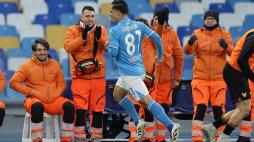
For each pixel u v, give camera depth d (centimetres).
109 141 3734
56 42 5700
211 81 3406
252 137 4119
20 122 4922
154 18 3472
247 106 3017
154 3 6212
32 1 6059
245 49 2903
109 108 3694
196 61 3431
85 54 3397
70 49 3369
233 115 3033
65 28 5731
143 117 3475
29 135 3394
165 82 3522
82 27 3388
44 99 3391
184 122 4922
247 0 6238
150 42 3381
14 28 5744
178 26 5716
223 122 3162
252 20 5947
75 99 3419
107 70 5069
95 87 3419
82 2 6028
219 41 3366
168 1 6244
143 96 3022
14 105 5372
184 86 3766
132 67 3036
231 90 3041
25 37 5666
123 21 3072
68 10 6012
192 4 6138
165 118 2986
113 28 3059
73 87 3431
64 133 3347
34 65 3428
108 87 3694
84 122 3422
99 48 3422
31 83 3425
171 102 3644
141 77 3048
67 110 3331
